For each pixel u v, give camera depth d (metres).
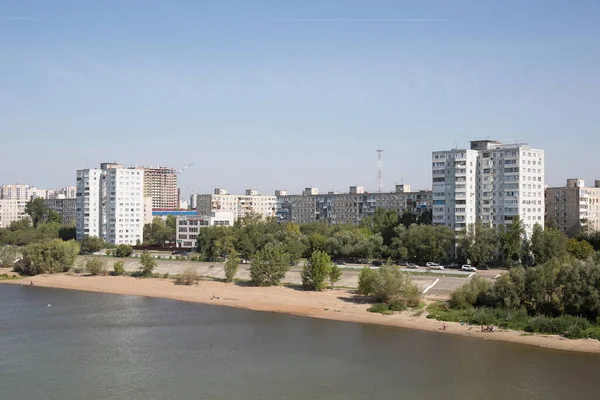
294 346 149.88
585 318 156.38
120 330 168.62
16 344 154.00
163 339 158.38
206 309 197.12
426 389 118.75
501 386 119.50
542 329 154.50
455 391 117.38
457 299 179.88
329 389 119.62
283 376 127.56
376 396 115.56
